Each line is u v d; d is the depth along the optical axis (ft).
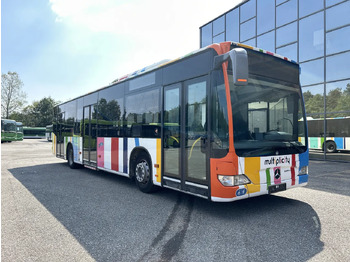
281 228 12.47
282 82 15.99
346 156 43.83
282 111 15.64
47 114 232.32
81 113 31.63
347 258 9.50
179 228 12.57
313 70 43.55
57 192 20.24
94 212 15.11
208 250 10.21
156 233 11.97
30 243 10.96
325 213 14.70
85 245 10.75
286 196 18.58
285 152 15.10
